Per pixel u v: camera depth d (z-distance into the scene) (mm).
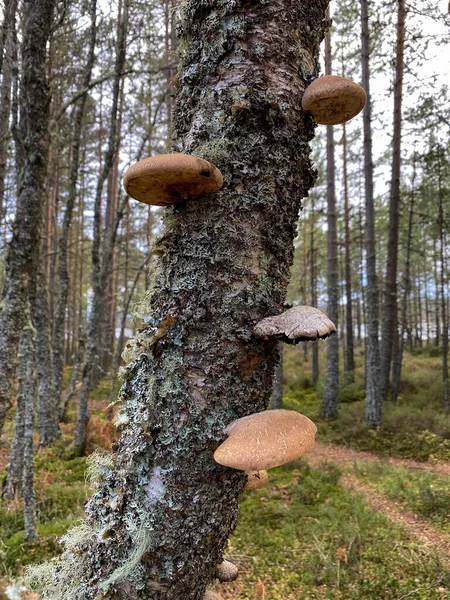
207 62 1532
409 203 14219
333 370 12070
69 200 9484
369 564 4070
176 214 1520
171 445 1359
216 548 1442
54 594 1497
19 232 3744
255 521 5098
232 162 1441
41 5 3721
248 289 1411
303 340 1338
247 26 1486
